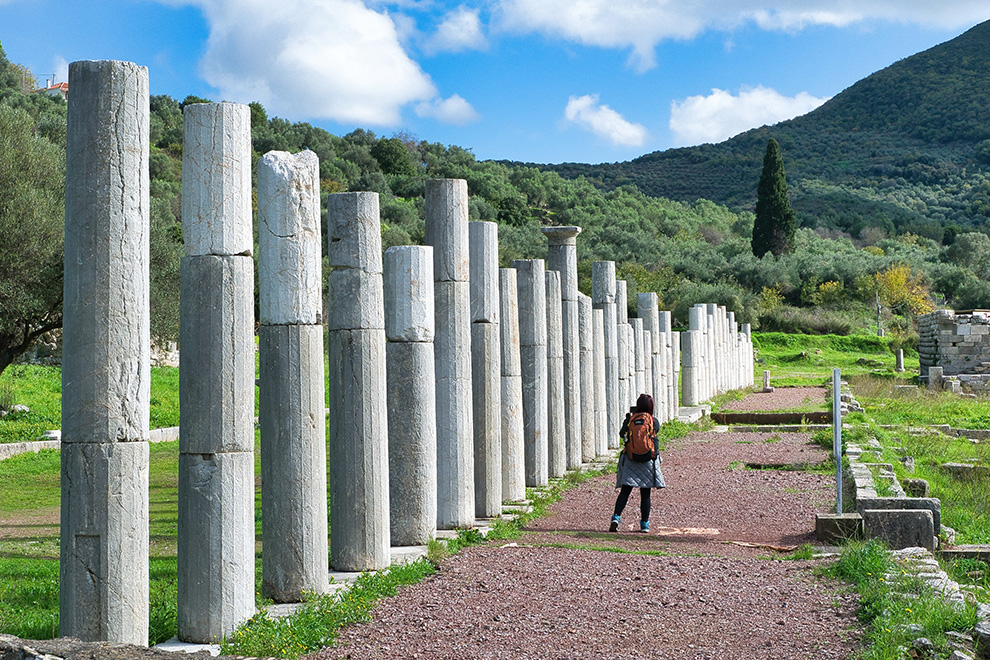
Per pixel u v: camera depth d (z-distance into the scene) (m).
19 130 24.22
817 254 82.44
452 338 12.69
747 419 29.84
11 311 23.70
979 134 179.12
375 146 100.38
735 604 8.29
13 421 27.52
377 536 9.73
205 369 7.64
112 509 6.95
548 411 17.27
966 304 72.50
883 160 178.25
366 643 7.19
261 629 7.32
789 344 62.62
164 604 8.23
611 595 8.61
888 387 38.12
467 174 104.81
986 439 23.42
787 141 194.88
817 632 7.39
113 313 6.95
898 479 15.95
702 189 179.75
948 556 11.15
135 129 7.04
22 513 16.02
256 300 35.34
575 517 13.63
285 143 86.62
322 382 8.75
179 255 27.83
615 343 22.55
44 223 23.27
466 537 11.59
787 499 14.81
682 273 76.50
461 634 7.40
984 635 6.72
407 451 11.23
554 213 104.31
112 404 6.96
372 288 9.98
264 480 8.57
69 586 6.93
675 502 14.77
